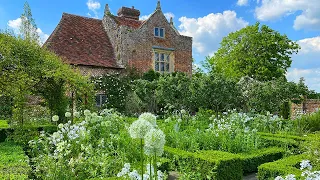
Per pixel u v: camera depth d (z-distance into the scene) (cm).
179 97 1562
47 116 1222
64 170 496
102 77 1722
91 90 1194
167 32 2083
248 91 1609
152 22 2014
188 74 2166
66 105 1230
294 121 1195
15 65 977
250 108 1579
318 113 1225
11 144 858
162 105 1744
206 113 1342
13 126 945
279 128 1109
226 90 1427
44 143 666
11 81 955
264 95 1571
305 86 1650
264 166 557
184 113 1175
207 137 816
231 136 850
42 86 1171
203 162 583
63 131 698
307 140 811
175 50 2109
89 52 1847
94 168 543
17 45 991
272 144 870
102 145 646
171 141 827
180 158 634
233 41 3044
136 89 1684
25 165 514
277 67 2855
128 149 657
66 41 1812
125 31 1895
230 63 2970
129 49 1902
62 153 559
